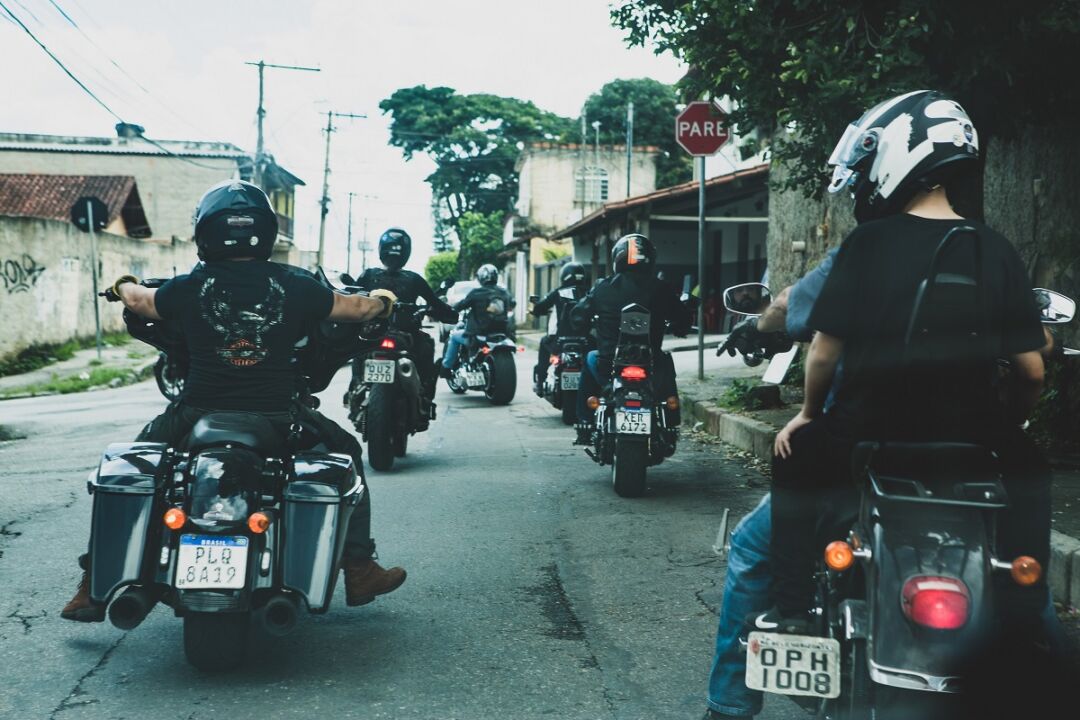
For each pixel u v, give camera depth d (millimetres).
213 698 3508
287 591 3527
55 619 4363
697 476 7871
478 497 7039
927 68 5602
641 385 6961
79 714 3359
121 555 3453
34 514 6465
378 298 4152
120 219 35875
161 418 3898
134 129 44875
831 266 2469
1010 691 2307
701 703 3506
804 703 2717
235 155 44469
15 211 34344
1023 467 2406
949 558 2252
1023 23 5590
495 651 4023
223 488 3480
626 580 5043
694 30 7055
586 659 3941
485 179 65438
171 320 3885
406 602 4668
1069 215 7297
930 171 2453
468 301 13484
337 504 3607
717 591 4855
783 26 6254
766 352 3785
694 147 12109
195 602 3416
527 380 17094
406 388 8031
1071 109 6648
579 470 8172
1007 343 2385
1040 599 2354
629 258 7332
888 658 2248
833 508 2521
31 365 20281
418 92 65812
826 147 6352
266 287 3820
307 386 4352
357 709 3426
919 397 2342
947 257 2359
